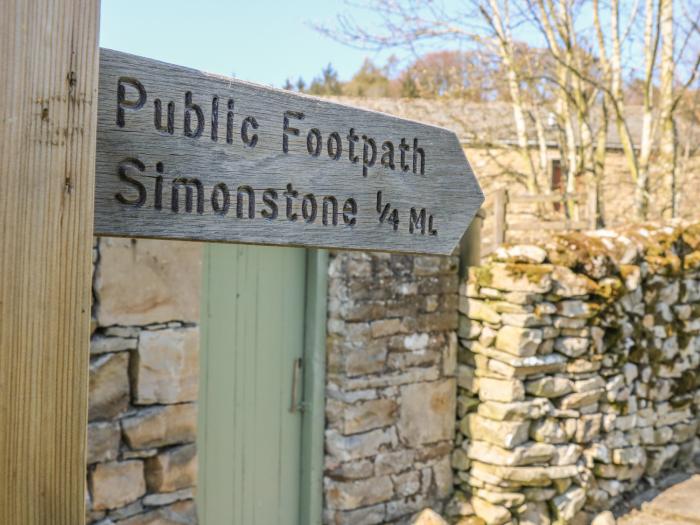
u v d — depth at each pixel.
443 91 9.52
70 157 0.95
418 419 4.20
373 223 1.42
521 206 11.26
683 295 5.02
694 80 8.13
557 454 4.25
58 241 0.94
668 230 5.03
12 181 0.90
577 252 4.37
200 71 1.16
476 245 4.33
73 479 0.96
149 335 2.94
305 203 1.31
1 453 0.90
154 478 2.99
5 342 0.90
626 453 4.57
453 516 4.26
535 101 9.72
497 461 4.16
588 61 8.66
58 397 0.94
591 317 4.35
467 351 4.38
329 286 3.91
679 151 11.09
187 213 1.15
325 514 3.93
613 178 12.40
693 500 4.55
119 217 1.08
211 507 3.54
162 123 1.12
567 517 4.25
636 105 14.61
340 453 3.86
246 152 1.22
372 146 1.42
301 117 1.30
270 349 3.79
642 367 4.74
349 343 3.84
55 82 0.93
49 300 0.93
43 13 0.92
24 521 0.92
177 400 3.04
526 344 4.11
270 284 3.77
